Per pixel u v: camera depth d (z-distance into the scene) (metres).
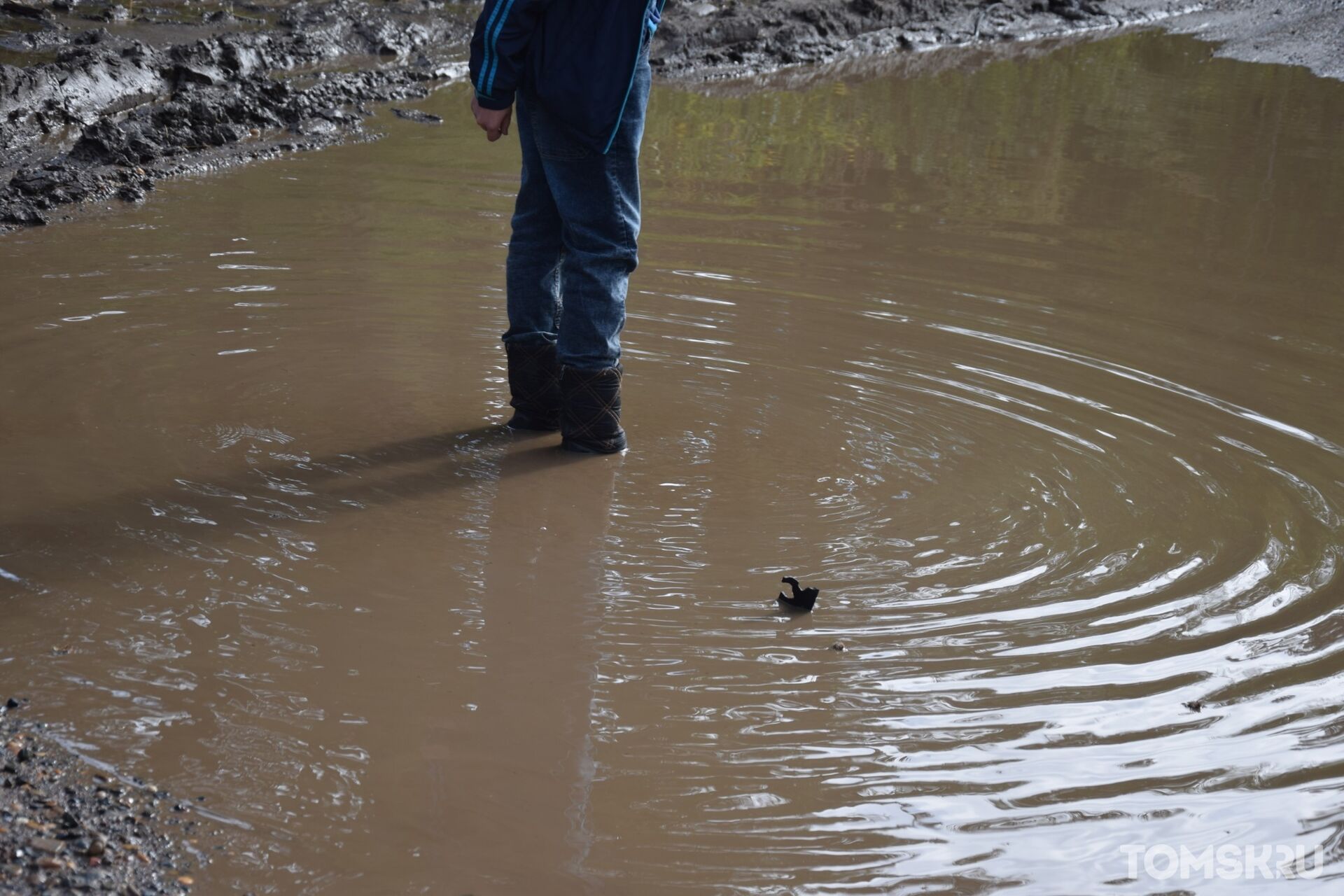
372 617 2.86
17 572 2.89
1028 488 3.64
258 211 5.93
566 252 3.65
